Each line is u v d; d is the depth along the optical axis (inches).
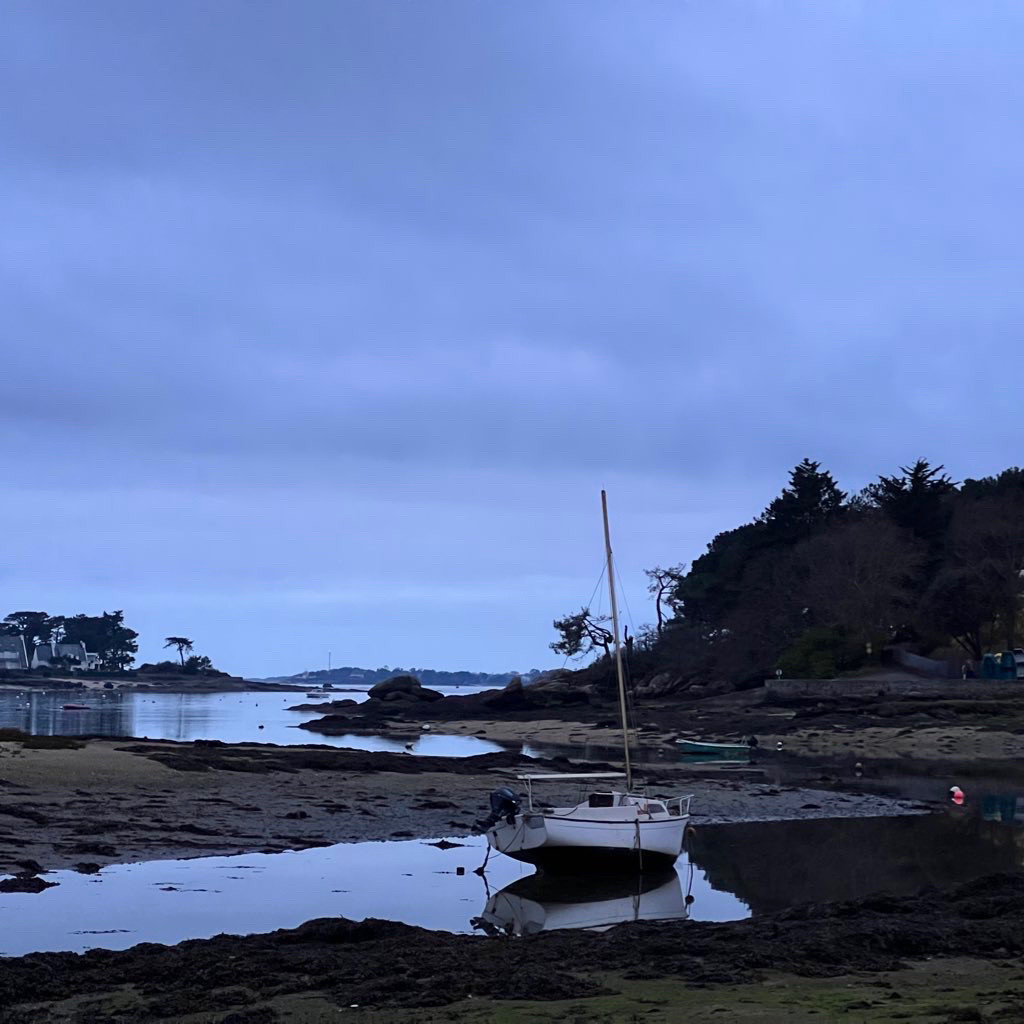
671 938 717.9
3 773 1533.0
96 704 7421.3
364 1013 521.3
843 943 668.1
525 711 4763.8
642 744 3240.7
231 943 708.7
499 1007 528.4
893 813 1636.3
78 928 831.1
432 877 1103.0
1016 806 1722.4
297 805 1512.1
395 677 5664.4
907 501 4498.0
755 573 4741.6
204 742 2409.0
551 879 1106.1
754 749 2979.8
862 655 4119.1
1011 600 3784.5
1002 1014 472.1
